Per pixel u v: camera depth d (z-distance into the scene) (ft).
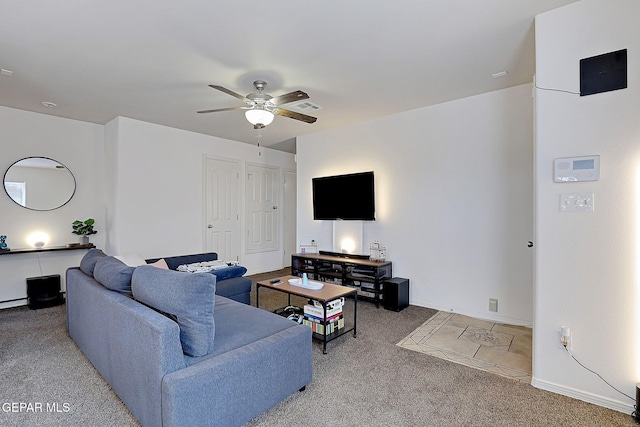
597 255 6.43
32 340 9.55
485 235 11.70
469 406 6.48
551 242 6.89
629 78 6.11
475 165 11.89
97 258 8.81
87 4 6.55
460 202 12.26
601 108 6.36
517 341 9.67
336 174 16.12
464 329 10.65
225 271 12.50
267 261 20.94
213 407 5.22
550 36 6.87
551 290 6.92
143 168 14.89
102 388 7.00
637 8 6.04
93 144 15.12
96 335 7.33
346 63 9.30
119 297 6.64
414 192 13.46
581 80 6.54
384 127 14.37
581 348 6.63
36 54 8.65
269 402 6.14
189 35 7.77
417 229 13.39
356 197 14.94
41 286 12.92
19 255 13.21
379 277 13.15
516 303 11.07
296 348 6.70
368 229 14.96
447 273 12.61
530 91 10.71
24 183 13.34
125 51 8.51
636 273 6.09
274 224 21.49
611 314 6.32
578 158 6.54
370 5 6.66
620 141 6.19
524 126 10.86
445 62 9.27
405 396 6.83
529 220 10.80
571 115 6.65
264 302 13.75
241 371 5.62
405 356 8.69
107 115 13.97
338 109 13.37
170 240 15.87
